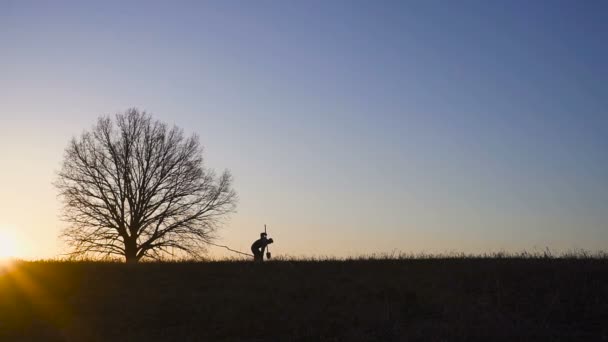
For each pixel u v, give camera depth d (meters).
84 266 30.28
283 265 29.39
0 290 26.64
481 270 26.61
